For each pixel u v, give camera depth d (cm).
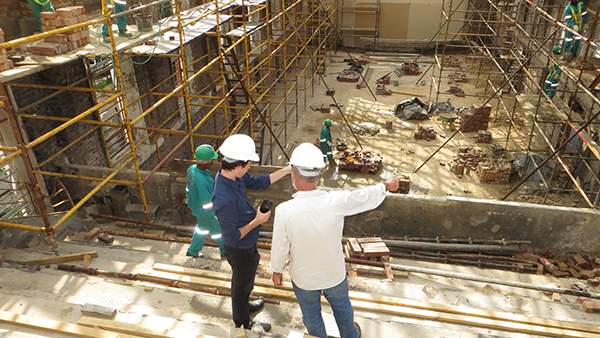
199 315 370
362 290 482
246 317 345
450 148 1406
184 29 1036
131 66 1005
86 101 868
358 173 1266
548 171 1182
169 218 781
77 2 833
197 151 476
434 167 1294
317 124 1620
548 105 1148
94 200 806
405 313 404
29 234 582
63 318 345
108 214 809
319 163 248
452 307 411
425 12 2412
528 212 666
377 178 1237
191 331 313
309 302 283
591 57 1055
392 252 708
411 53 2527
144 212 756
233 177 309
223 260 523
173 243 605
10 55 639
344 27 2525
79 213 764
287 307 391
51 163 800
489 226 689
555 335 382
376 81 2039
